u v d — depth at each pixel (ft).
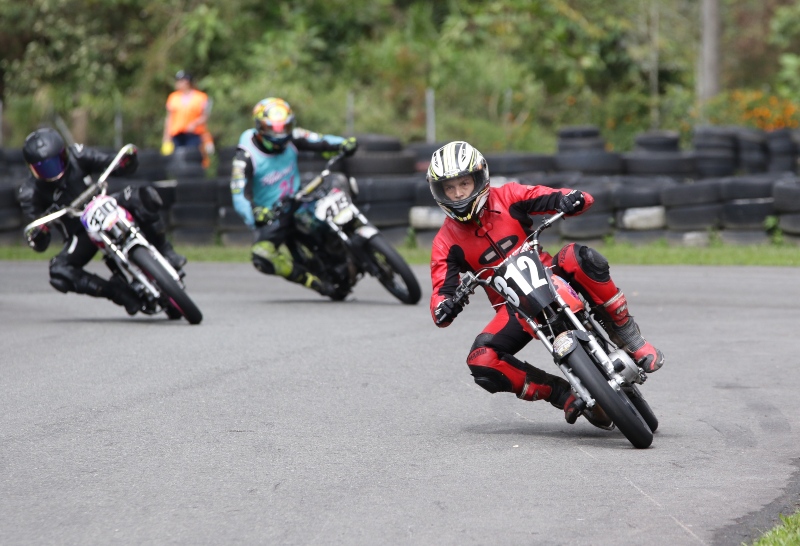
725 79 518.78
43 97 339.57
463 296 73.67
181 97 258.98
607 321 75.00
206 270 183.42
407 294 138.82
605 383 69.72
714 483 63.57
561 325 73.56
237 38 346.95
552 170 242.58
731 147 266.77
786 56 377.30
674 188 188.55
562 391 77.00
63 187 123.34
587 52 371.56
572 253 73.72
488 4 370.12
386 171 228.63
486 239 76.28
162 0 347.56
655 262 172.96
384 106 324.80
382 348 109.60
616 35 379.14
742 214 183.52
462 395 89.76
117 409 84.64
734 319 121.80
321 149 142.10
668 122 345.10
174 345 112.27
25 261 201.77
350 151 140.97
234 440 75.15
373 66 341.00
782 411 81.61
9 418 82.07
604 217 194.18
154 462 69.72
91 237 121.19
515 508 59.41
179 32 343.26
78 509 60.39
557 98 360.89
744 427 77.25
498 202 76.48
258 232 142.00
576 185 202.49
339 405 86.02
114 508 60.49
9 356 107.65
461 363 102.12
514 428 79.05
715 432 75.97
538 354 105.50
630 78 380.99
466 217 74.64
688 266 168.96
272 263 139.23
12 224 221.46
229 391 90.79
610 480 64.44
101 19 348.38
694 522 56.85
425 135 318.45
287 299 148.56
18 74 351.05
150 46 348.59
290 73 328.08
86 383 94.43
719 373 95.30
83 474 67.15
